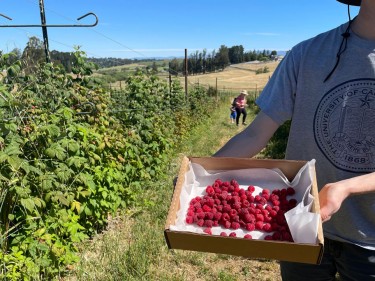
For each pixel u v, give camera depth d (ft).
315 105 4.93
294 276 5.75
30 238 10.25
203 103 60.03
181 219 4.17
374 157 4.70
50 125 10.76
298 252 3.39
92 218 14.19
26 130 10.59
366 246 4.91
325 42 4.93
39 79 14.08
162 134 23.00
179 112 35.68
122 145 16.38
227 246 3.62
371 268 4.97
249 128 5.37
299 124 5.11
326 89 4.84
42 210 11.32
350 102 4.71
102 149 14.84
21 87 12.83
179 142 33.19
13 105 10.34
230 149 5.31
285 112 5.24
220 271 12.46
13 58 13.50
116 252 12.76
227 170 5.04
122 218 16.14
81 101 15.12
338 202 3.83
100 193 14.16
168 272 12.21
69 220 12.16
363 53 4.61
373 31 4.57
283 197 4.55
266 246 3.46
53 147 10.77
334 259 5.48
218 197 4.62
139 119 20.36
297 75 5.08
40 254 10.50
